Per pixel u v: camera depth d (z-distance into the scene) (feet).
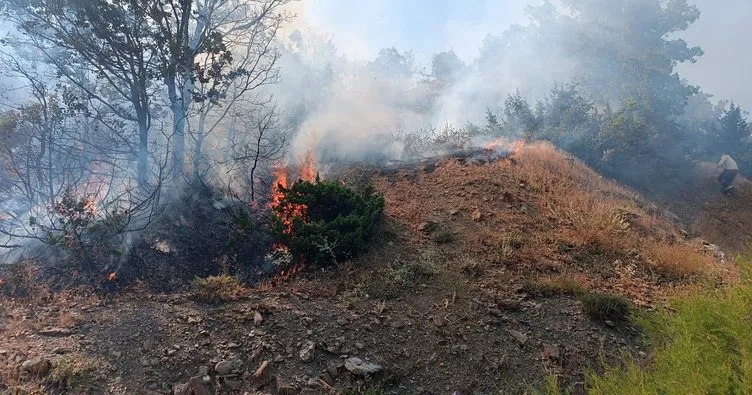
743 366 11.39
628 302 20.34
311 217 24.56
